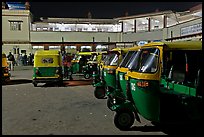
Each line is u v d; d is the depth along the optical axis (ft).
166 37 122.93
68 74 61.57
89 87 48.06
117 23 159.02
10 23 144.97
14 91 43.39
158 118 19.27
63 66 60.90
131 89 20.17
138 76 19.12
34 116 25.57
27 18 146.82
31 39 146.82
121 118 20.79
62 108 29.17
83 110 28.12
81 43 147.84
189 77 22.40
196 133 20.02
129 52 27.58
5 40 144.56
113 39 149.89
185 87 22.17
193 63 22.25
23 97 37.04
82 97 36.83
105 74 33.83
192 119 19.98
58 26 156.56
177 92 21.26
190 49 19.63
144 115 19.40
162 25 152.76
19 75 77.41
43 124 22.67
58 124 22.63
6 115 26.05
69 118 24.71
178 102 19.75
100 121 23.57
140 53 21.36
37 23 154.30
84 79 61.93
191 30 97.91
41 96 37.86
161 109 19.51
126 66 24.61
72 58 74.59
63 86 49.70
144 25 156.87
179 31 109.19
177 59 23.70
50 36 147.02
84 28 158.10
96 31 149.89
